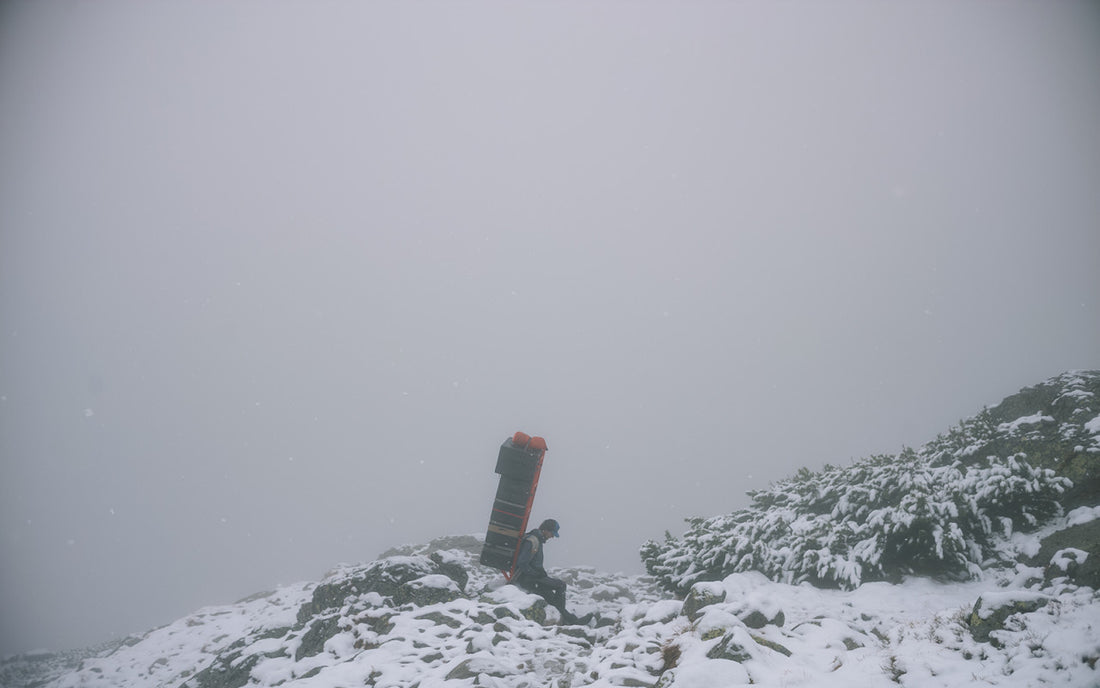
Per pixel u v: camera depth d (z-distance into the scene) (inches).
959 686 202.8
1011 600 234.4
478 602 344.5
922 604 285.6
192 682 350.0
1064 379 412.2
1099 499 320.5
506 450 404.2
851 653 238.2
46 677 545.0
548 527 391.2
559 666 273.3
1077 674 193.2
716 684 211.9
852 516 365.1
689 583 375.9
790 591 315.9
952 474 351.6
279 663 319.3
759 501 441.7
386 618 331.6
